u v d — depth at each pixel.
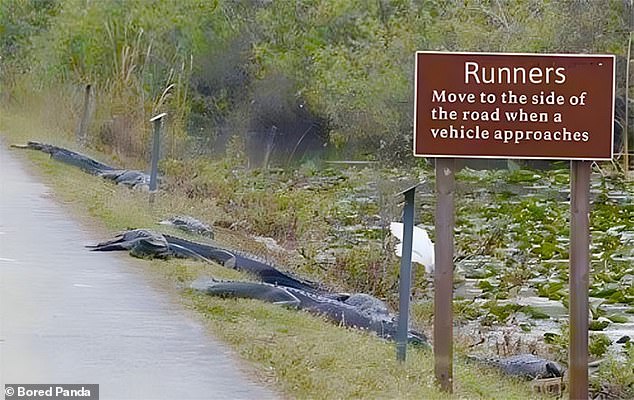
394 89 69.44
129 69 61.72
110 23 66.44
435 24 70.81
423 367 19.22
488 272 34.03
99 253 27.59
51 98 63.72
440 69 18.05
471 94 18.05
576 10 69.12
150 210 35.53
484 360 22.69
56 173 43.09
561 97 18.05
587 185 18.19
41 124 60.62
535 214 43.62
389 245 31.73
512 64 18.03
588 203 18.19
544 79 18.03
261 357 18.27
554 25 69.19
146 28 67.50
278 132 73.19
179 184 43.25
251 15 74.44
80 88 62.62
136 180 42.47
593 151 18.05
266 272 28.17
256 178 50.25
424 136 18.03
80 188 39.03
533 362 22.45
